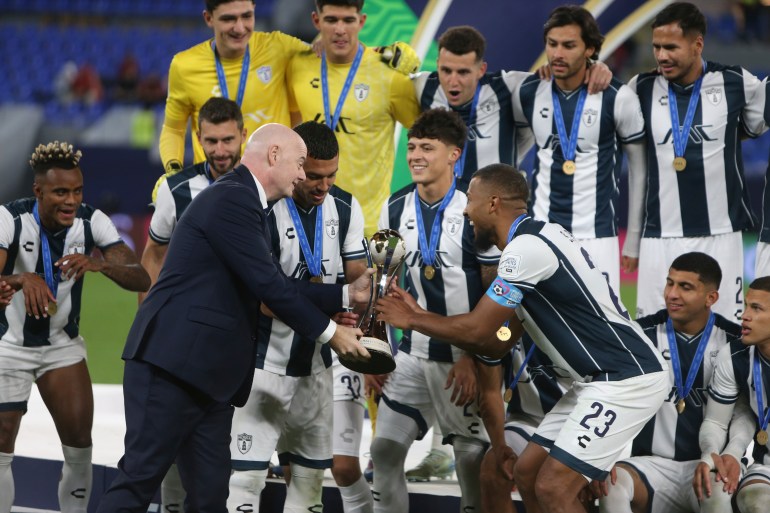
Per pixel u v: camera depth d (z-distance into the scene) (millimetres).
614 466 15367
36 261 16375
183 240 13555
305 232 15289
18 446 19531
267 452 15055
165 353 13281
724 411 15617
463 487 16406
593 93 18734
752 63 72250
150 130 64125
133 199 54281
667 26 18188
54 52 78125
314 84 19047
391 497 16531
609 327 13938
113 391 25375
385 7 25578
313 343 15188
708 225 18953
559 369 16688
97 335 38781
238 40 18625
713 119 18641
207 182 16484
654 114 18953
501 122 19297
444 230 15914
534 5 25453
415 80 19188
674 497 15727
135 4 81625
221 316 13469
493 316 13727
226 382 13562
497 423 15344
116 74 76750
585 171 18875
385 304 14109
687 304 15820
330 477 18109
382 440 16406
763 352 15406
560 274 13727
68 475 16688
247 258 13320
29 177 64625
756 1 74938
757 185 47125
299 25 74500
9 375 16266
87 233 16719
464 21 25562
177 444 13531
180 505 16234
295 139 13859
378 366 14219
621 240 46719
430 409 16625
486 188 14117
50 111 70500
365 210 19047
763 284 15258
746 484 15023
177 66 19188
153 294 13625
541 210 19234
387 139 19281
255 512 15055
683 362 16047
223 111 16047
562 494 13812
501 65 25734
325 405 15562
